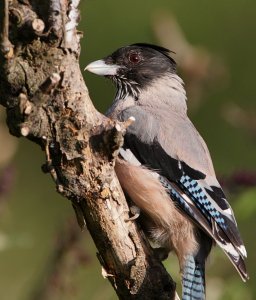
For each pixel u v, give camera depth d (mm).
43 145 8773
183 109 12016
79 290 13727
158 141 10906
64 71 8547
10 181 11875
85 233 11945
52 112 8648
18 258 15539
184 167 10820
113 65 12156
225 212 10711
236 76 18766
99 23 19234
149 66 12094
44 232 16906
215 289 11562
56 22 8375
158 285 9336
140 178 10477
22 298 14430
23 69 8422
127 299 9414
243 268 10438
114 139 8727
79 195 8945
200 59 13078
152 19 13641
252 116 13461
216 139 18172
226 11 19359
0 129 12445
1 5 8086
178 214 10602
